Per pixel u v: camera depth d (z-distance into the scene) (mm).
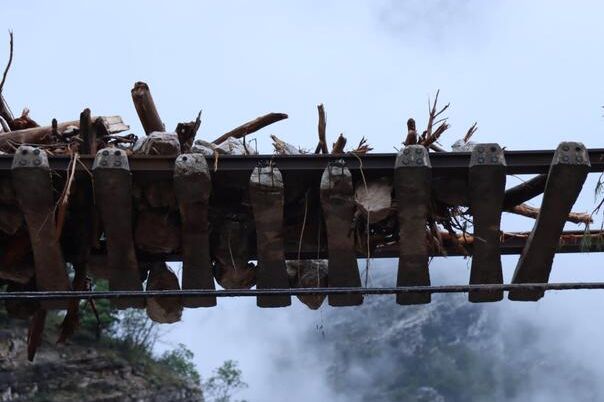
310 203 9672
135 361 49312
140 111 10453
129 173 9008
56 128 10430
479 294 9383
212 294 7836
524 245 10445
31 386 44250
